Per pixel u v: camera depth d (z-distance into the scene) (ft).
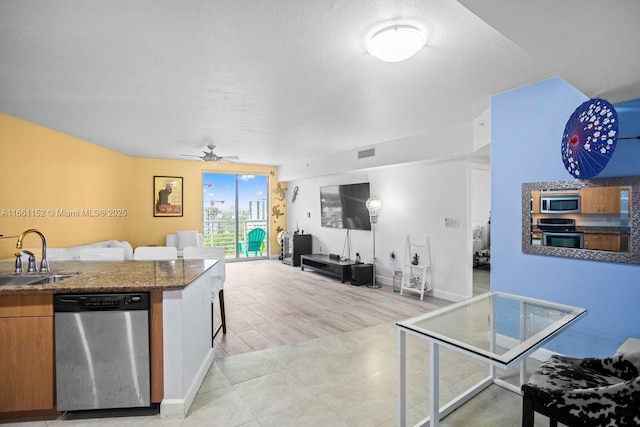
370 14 6.22
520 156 9.85
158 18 6.34
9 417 6.82
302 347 10.53
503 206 10.23
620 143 7.96
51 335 6.70
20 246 8.12
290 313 13.98
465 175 15.29
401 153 17.08
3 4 5.82
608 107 6.93
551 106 9.19
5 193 12.57
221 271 11.36
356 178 21.58
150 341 6.96
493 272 10.47
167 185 24.44
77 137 16.84
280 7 5.99
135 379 6.87
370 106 11.82
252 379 8.52
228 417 6.94
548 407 5.06
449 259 15.98
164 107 11.94
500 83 9.60
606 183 8.08
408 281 17.74
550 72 8.79
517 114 9.92
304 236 25.49
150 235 23.81
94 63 8.33
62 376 6.72
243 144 19.08
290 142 18.49
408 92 10.37
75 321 6.72
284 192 29.66
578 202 8.59
